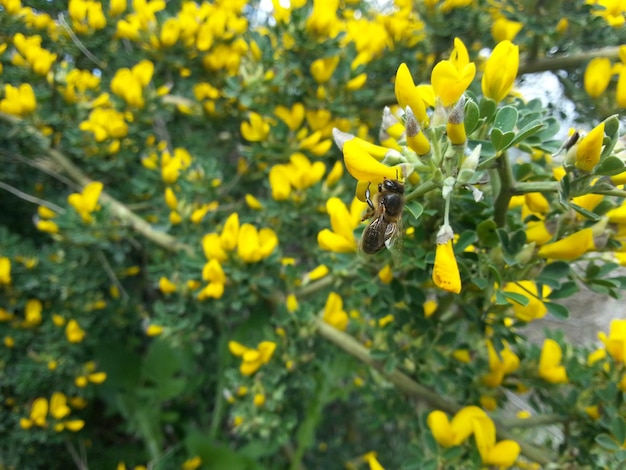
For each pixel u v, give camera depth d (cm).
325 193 21
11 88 22
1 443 27
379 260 15
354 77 23
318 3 21
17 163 28
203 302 21
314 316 20
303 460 36
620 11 18
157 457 30
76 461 30
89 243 24
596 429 16
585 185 11
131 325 35
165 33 23
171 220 23
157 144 29
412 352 17
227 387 25
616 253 14
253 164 27
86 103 25
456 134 10
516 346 18
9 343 26
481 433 15
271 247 19
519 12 20
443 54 25
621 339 15
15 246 26
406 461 16
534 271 13
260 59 23
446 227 10
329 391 29
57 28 24
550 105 21
